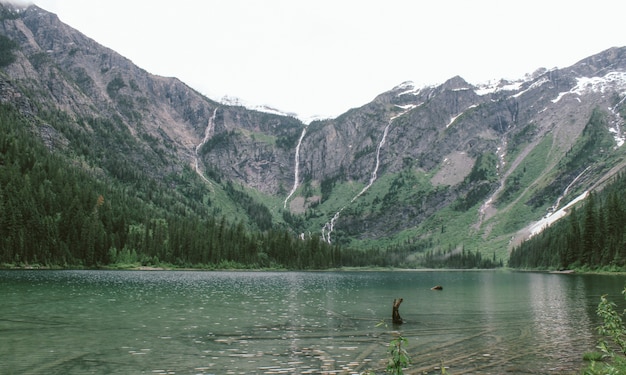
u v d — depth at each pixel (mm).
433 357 33469
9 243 163750
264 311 59531
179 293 83750
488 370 29781
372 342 39250
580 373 28281
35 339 39281
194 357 33312
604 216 171500
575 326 48188
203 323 48688
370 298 80625
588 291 91875
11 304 62188
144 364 31219
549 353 34781
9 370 29500
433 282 142500
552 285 112812
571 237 184125
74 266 180250
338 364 31406
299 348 36625
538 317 55438
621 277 137000
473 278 173750
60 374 28641
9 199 175375
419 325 49000
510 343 38812
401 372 15953
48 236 176125
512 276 185625
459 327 47469
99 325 46531
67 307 59781
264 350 35812
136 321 49312
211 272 194625
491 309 64062
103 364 31125
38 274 135125
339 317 54531
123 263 199125
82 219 189875
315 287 110750
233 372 29359
